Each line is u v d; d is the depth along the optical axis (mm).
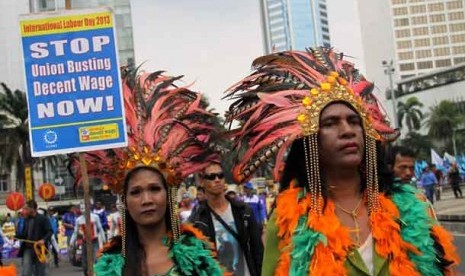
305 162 2979
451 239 2945
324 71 3055
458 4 131625
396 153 4402
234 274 5238
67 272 16578
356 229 2834
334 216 2838
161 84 3932
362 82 3107
